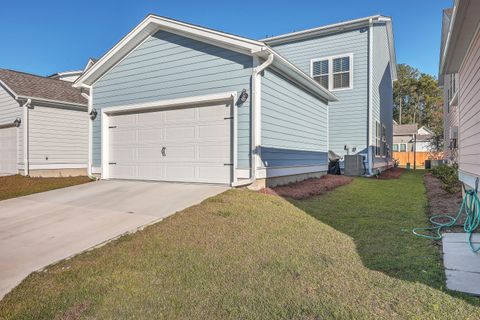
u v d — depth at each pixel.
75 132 13.66
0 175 12.03
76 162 13.66
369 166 13.12
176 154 7.83
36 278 2.97
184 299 2.60
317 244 3.94
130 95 8.48
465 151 6.38
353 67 13.41
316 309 2.42
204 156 7.44
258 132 6.76
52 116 12.81
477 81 5.12
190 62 7.59
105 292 2.70
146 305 2.51
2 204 6.20
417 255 3.53
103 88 8.96
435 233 4.43
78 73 19.55
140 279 2.94
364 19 12.94
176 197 6.11
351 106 13.48
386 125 18.08
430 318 2.26
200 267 3.20
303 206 6.13
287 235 4.26
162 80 7.98
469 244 3.86
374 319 2.27
